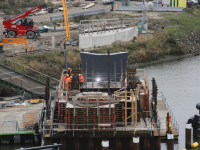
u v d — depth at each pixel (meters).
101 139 90.62
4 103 117.62
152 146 90.88
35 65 151.12
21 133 100.06
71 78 102.44
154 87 106.56
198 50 194.75
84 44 174.12
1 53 159.50
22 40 159.62
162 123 105.12
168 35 198.25
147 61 176.50
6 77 133.62
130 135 90.25
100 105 92.56
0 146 100.19
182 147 99.50
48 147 52.09
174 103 127.00
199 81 149.50
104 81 107.12
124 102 94.25
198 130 103.38
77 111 92.56
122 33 184.62
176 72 161.88
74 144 90.94
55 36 188.88
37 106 116.94
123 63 111.31
